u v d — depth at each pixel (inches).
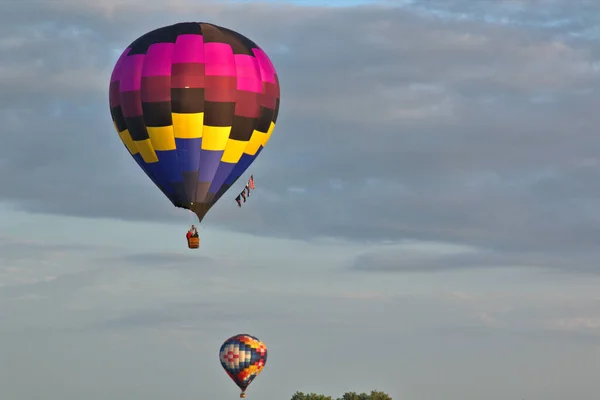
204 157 4419.3
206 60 4394.7
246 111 4426.7
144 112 4397.1
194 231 4461.1
